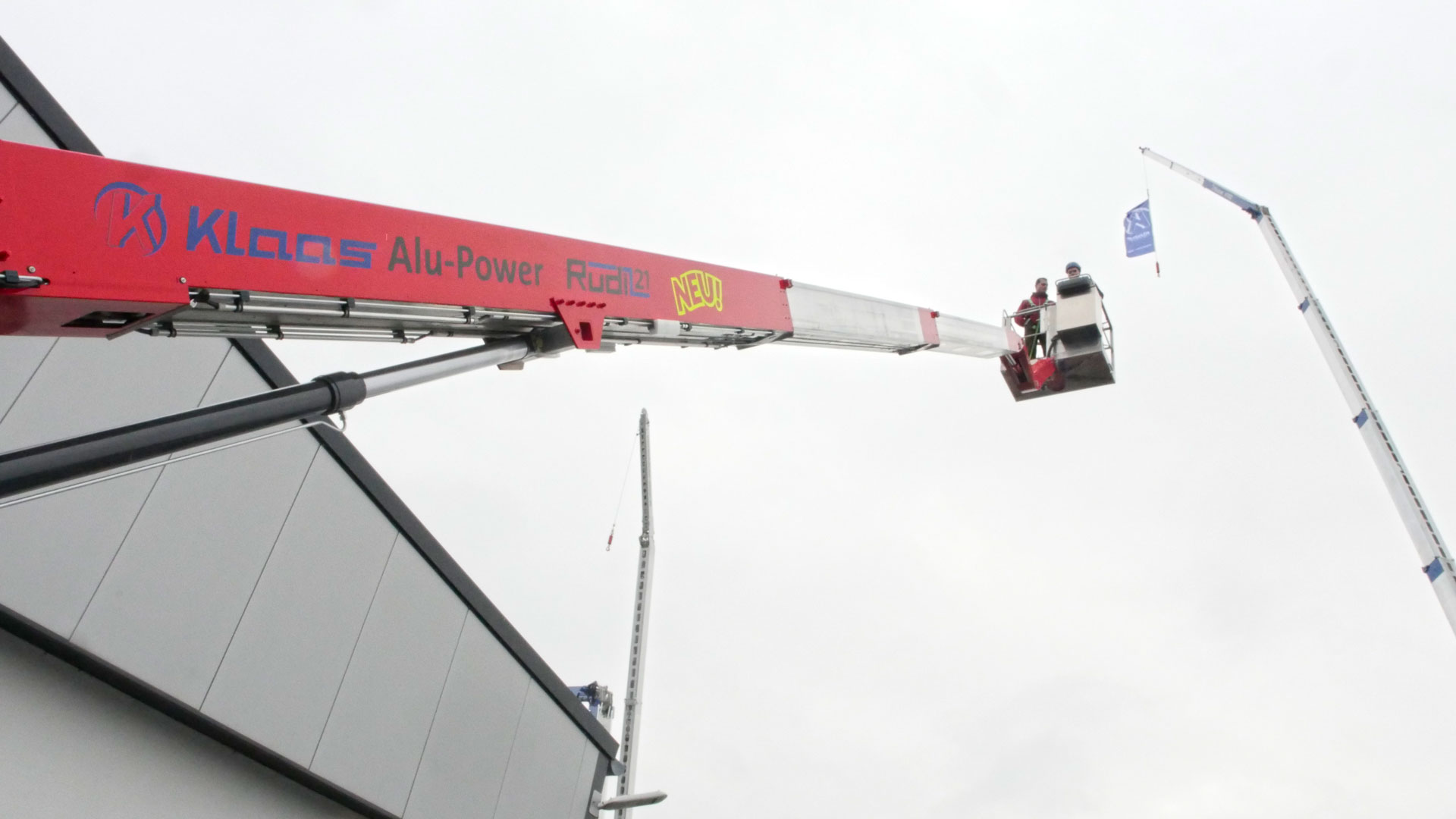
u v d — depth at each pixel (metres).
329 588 9.79
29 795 6.88
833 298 9.85
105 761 7.47
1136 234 17.78
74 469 3.84
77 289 4.05
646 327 7.34
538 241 6.50
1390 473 11.25
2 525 6.86
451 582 11.75
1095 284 12.40
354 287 5.23
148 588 7.83
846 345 10.27
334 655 9.75
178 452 4.26
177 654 7.99
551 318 6.53
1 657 6.81
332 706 9.66
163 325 4.75
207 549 8.45
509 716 12.77
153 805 7.84
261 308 4.89
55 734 7.11
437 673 11.36
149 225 4.38
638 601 15.77
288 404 4.67
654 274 7.47
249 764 8.87
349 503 10.23
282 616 9.16
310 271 5.04
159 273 4.37
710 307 8.04
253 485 9.02
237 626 8.62
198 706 8.12
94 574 7.41
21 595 6.84
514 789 12.75
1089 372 12.77
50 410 7.34
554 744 13.88
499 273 6.14
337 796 9.70
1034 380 13.40
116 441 3.98
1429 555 10.47
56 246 4.02
